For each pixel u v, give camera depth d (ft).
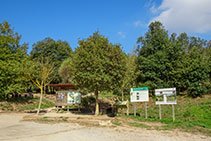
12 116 42.93
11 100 64.34
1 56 60.95
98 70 36.81
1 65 54.49
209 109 38.99
